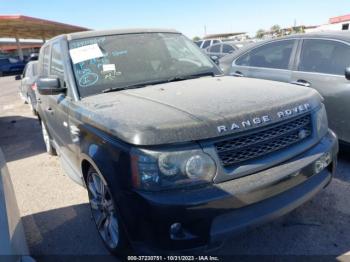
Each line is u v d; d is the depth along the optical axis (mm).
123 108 2578
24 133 7719
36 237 3303
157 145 2080
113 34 3848
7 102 13297
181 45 4109
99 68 3430
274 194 2289
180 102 2531
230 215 2184
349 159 4430
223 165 2178
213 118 2199
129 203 2205
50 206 3914
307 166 2473
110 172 2342
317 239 2869
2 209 2090
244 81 3270
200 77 3668
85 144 2771
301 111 2566
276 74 5023
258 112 2332
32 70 9945
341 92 4117
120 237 2484
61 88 3389
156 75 3553
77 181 3535
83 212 3703
